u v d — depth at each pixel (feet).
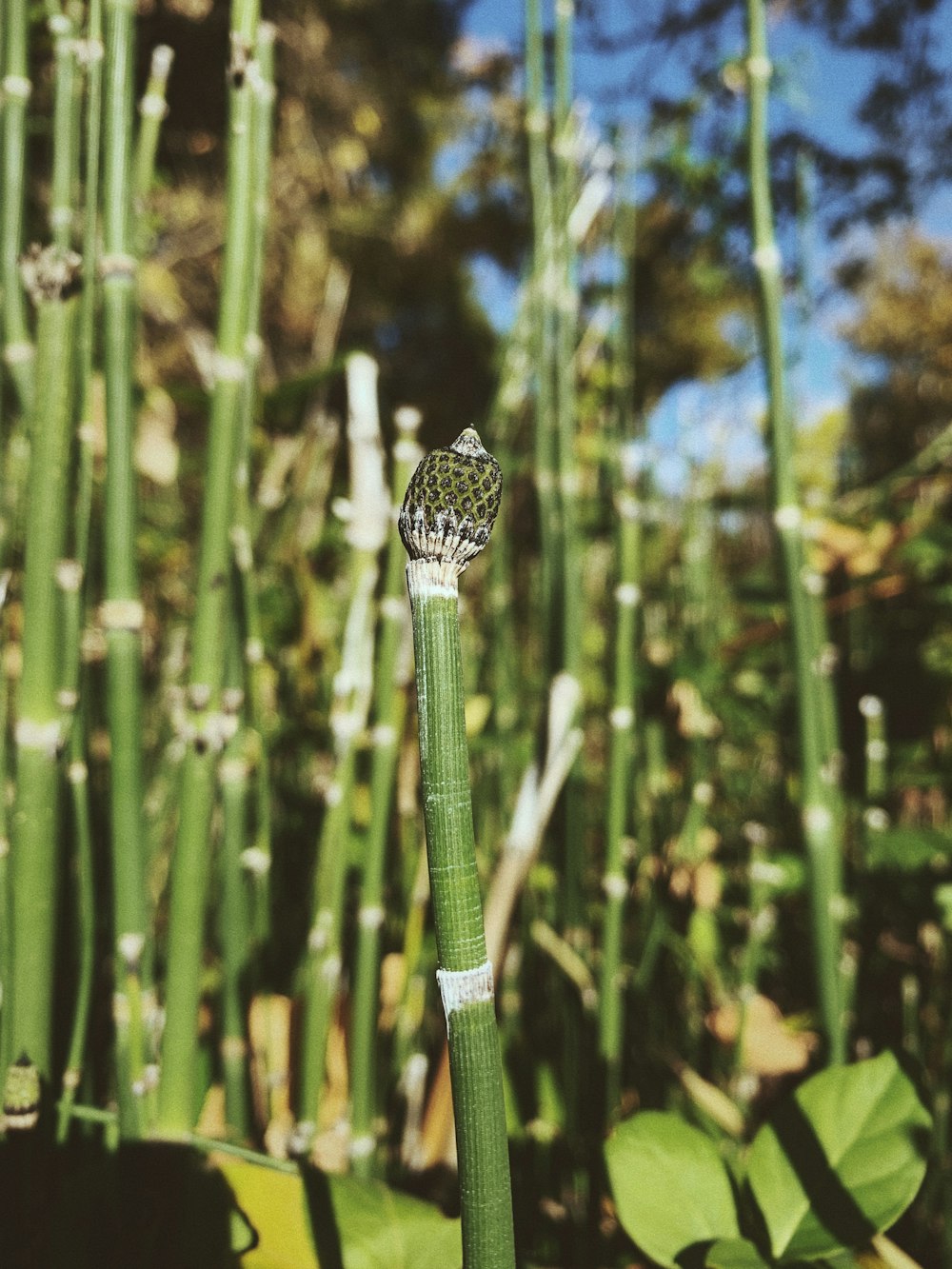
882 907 1.29
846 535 1.68
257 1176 0.76
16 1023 0.72
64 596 0.72
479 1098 0.46
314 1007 0.91
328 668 1.48
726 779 1.88
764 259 0.91
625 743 1.08
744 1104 1.12
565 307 1.10
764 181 0.91
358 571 0.95
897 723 1.69
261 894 1.00
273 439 1.71
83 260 0.71
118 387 0.72
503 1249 0.47
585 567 2.15
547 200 1.13
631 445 1.12
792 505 0.92
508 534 1.39
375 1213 0.74
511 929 1.13
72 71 0.72
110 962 0.88
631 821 1.33
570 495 1.05
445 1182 0.97
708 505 1.73
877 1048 1.20
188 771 0.75
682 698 1.57
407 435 0.95
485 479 0.45
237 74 0.74
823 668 1.26
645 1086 1.15
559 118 1.12
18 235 0.80
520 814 0.98
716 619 1.77
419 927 1.05
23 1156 0.69
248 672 0.95
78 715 0.76
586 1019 1.13
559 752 0.99
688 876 1.40
